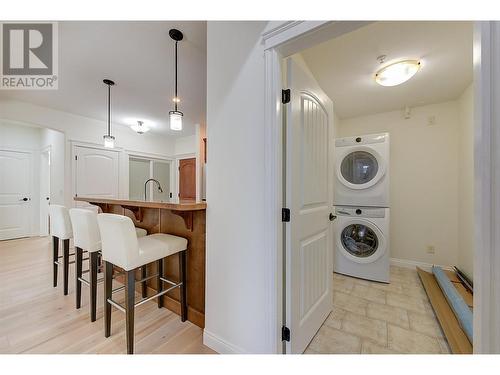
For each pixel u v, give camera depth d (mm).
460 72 2154
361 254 2705
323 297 1771
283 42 1175
